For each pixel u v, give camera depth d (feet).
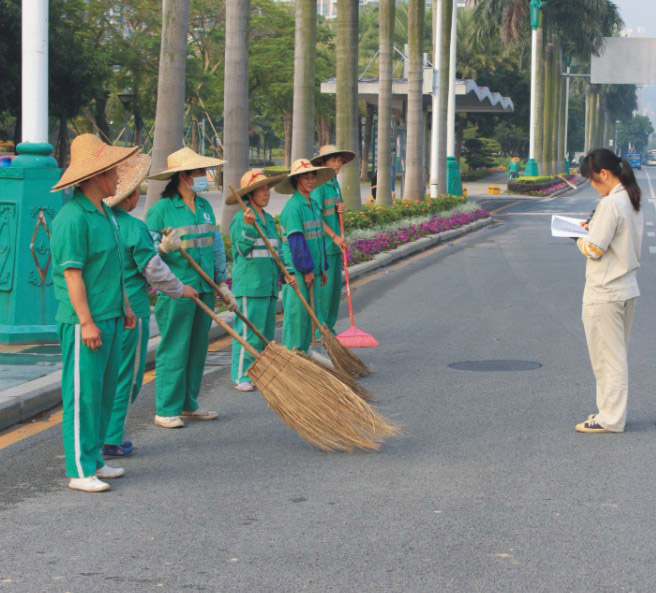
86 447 18.30
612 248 21.53
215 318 20.99
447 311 42.63
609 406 21.93
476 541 15.31
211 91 164.45
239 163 48.91
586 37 178.81
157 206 23.13
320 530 15.90
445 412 24.34
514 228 96.84
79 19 134.10
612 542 15.23
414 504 17.21
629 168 21.53
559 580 13.73
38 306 31.65
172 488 18.40
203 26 164.35
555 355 31.96
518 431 22.35
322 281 28.37
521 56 197.47
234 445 21.61
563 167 261.24
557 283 52.26
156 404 23.52
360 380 28.43
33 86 31.96
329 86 137.69
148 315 20.97
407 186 92.02
